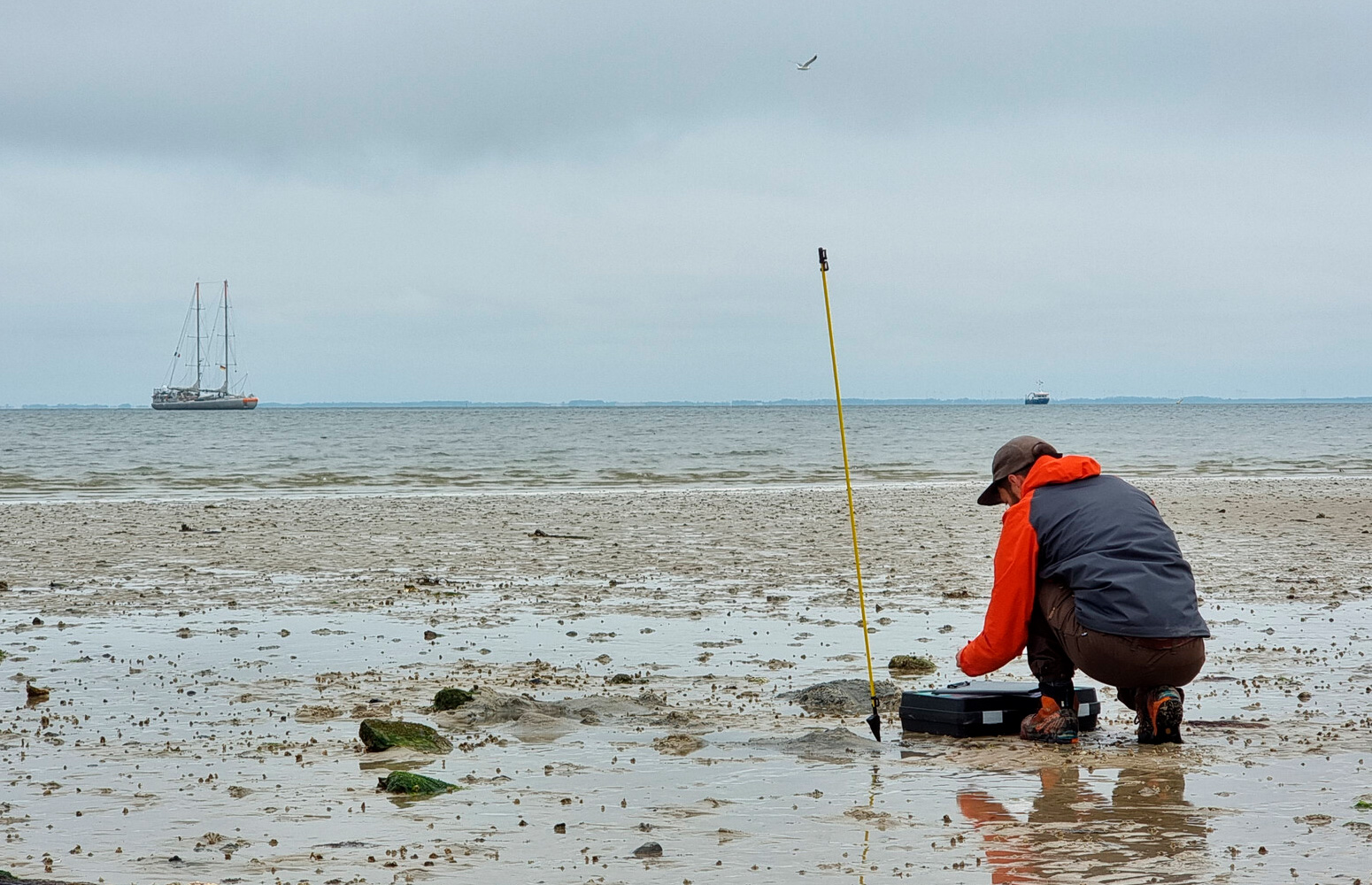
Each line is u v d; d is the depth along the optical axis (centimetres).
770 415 19000
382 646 916
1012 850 451
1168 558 616
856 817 497
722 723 679
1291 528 1866
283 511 2230
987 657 654
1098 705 674
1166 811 502
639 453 5128
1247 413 19575
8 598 1158
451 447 5781
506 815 501
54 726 664
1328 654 873
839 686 752
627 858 444
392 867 433
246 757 599
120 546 1620
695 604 1138
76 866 432
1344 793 527
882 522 1994
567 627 1004
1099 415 17975
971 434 8212
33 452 5050
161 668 828
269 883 414
